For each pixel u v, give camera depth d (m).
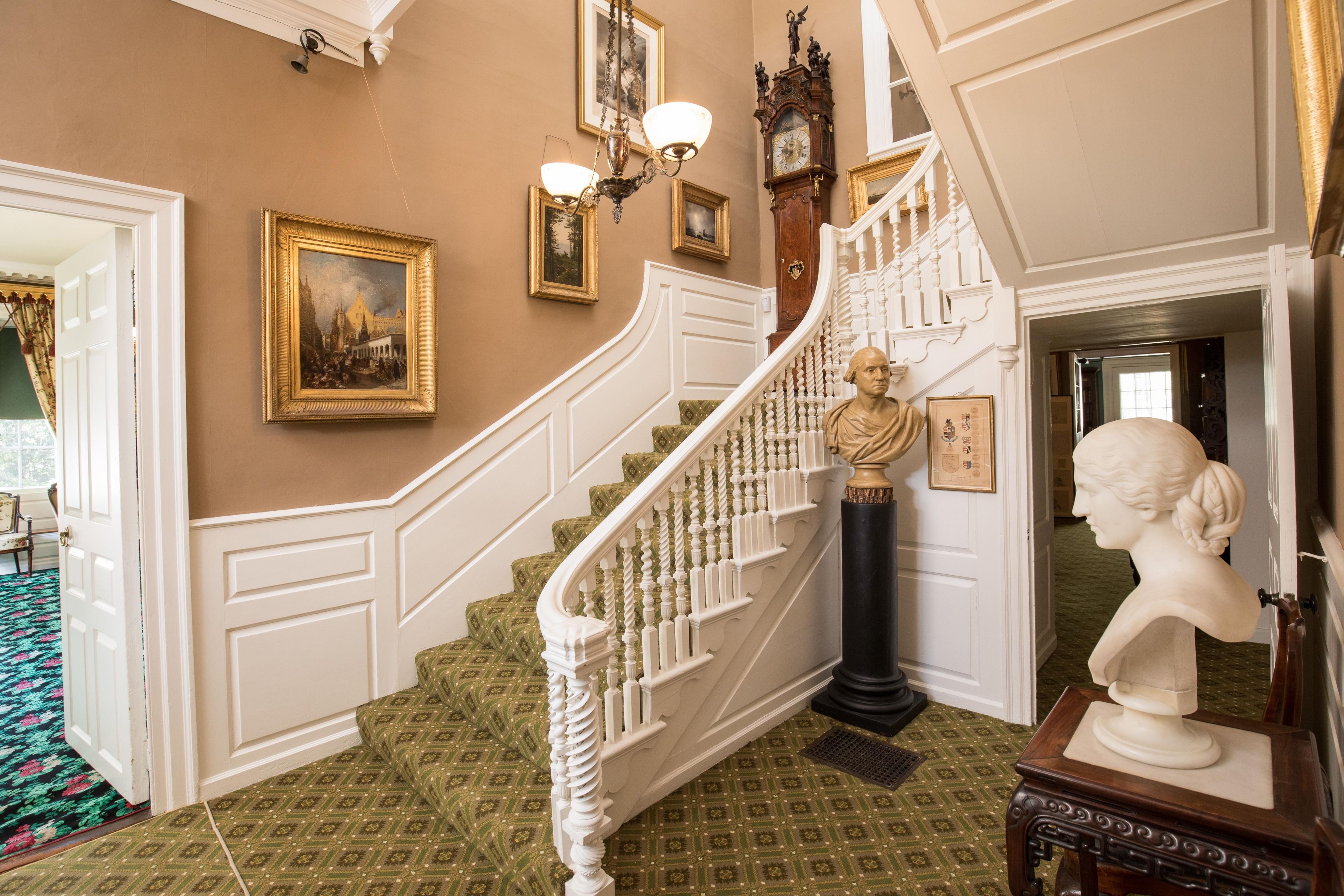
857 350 3.50
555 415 3.74
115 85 2.34
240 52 2.63
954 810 2.38
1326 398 2.12
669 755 2.48
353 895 1.96
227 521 2.55
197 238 2.52
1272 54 1.83
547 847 1.94
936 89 2.23
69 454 2.84
